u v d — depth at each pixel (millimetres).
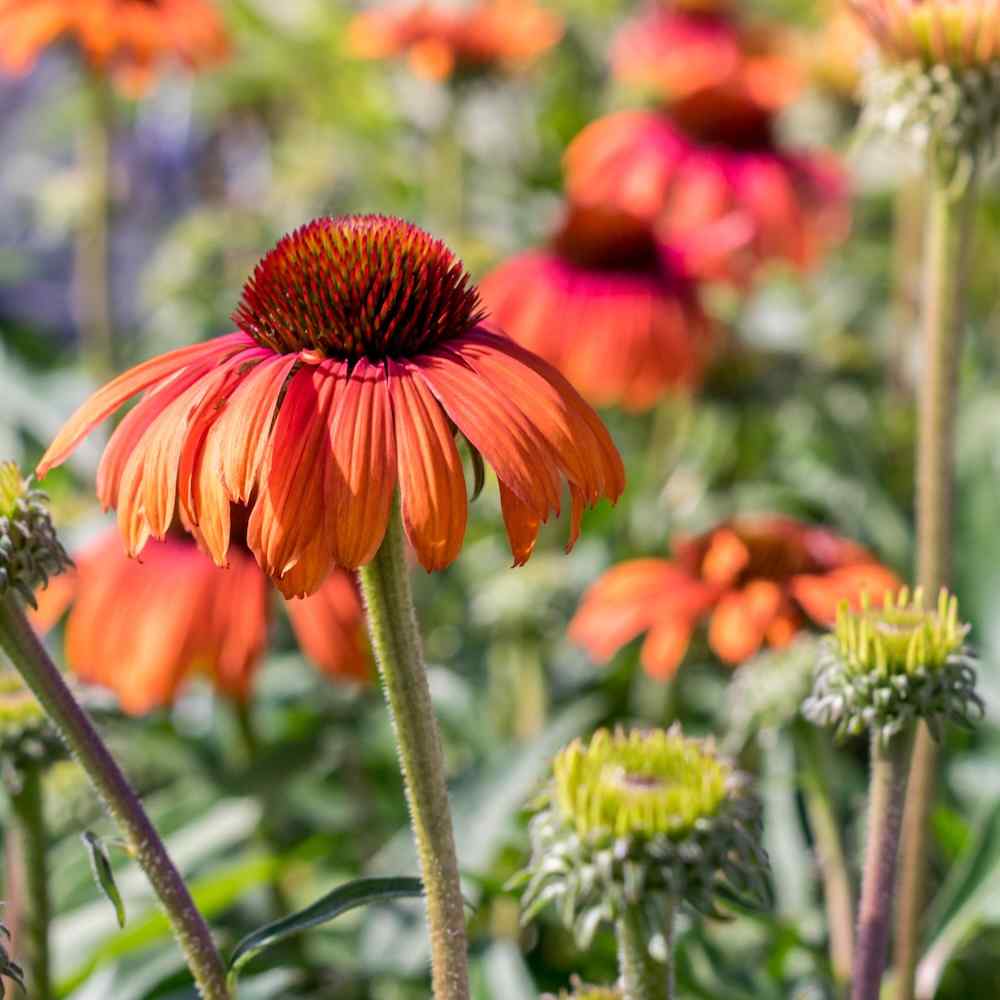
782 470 1080
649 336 990
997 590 822
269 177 1424
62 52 1113
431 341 598
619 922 599
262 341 601
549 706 933
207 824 808
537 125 1406
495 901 780
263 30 1344
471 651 977
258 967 774
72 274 1525
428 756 593
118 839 604
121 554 786
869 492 1048
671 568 807
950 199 701
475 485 602
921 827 704
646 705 923
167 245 1338
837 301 1285
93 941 762
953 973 791
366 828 850
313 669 890
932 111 699
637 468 1081
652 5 1525
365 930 763
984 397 1007
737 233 1059
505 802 774
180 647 768
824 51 1312
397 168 1332
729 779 604
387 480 574
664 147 1158
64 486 972
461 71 1225
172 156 1504
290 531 572
